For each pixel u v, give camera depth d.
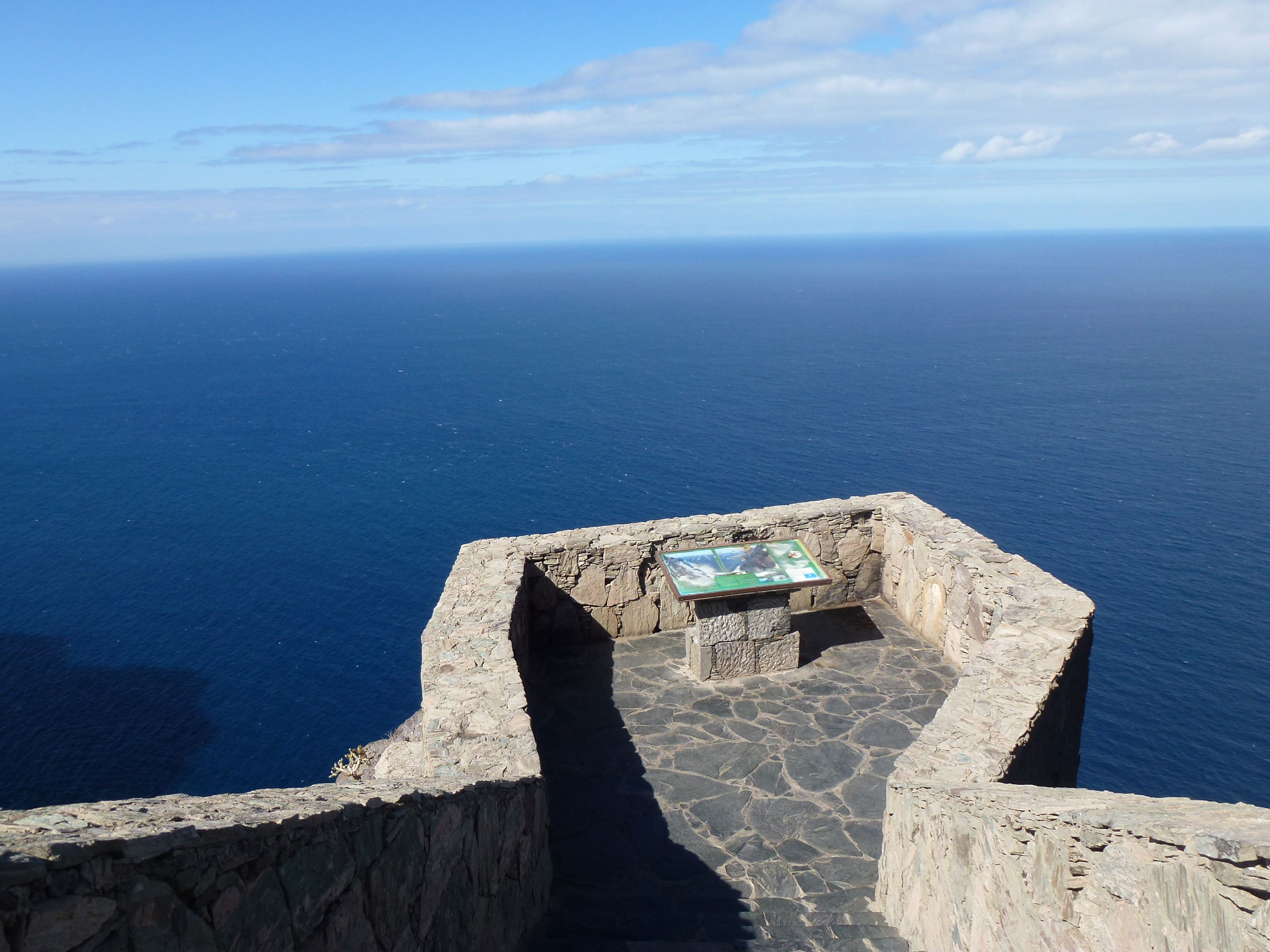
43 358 170.25
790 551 12.18
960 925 5.79
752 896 7.58
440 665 8.77
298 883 3.26
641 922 7.08
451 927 4.89
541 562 12.30
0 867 1.99
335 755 42.53
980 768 6.77
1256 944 3.08
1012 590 10.15
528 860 6.80
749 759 9.80
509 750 7.17
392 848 4.14
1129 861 3.98
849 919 7.19
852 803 8.98
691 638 11.70
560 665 12.10
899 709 10.65
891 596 13.30
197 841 2.67
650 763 9.80
